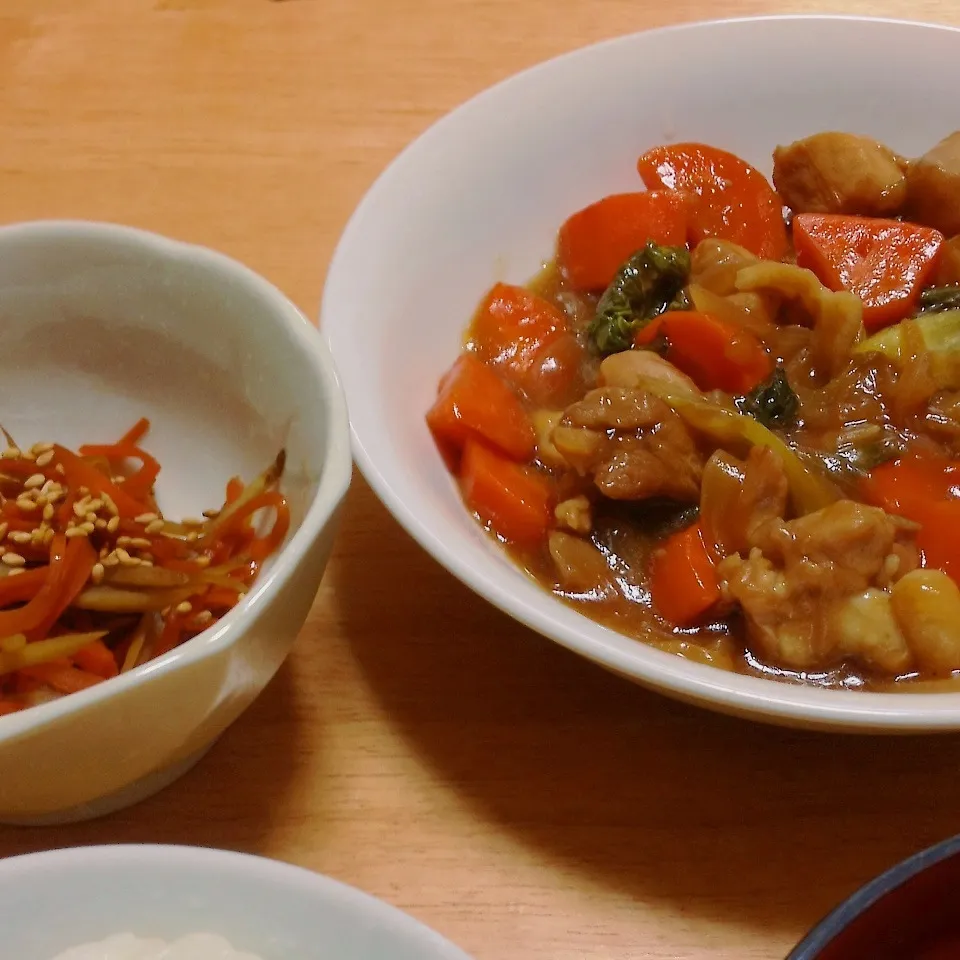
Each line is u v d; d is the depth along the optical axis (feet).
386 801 1.95
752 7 2.56
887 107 2.33
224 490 2.05
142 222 2.36
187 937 1.79
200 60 2.54
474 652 2.02
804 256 2.24
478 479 2.08
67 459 1.98
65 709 1.78
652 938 1.89
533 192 2.27
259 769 1.96
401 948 1.77
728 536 2.05
